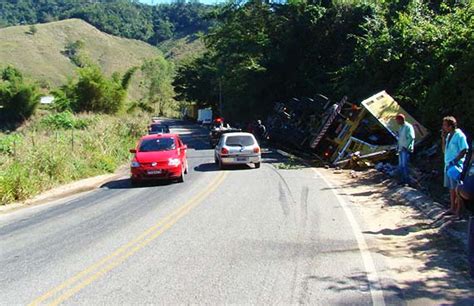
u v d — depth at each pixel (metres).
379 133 20.38
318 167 20.56
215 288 6.21
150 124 42.53
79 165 20.59
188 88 89.81
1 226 11.48
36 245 9.07
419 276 6.60
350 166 19.20
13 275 7.18
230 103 60.28
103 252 8.18
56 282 6.71
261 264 7.17
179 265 7.23
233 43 48.75
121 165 25.20
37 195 16.19
